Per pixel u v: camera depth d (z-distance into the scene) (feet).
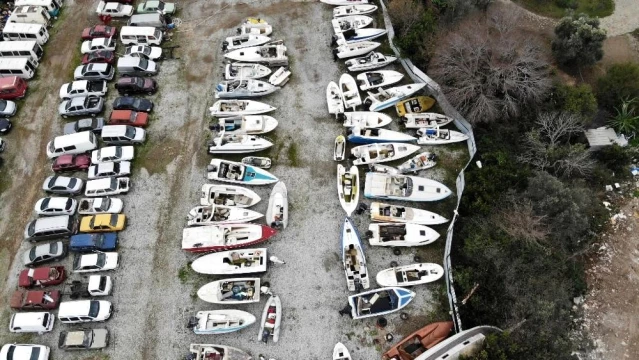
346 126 128.98
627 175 122.83
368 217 117.29
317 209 118.62
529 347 92.53
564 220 106.42
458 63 128.57
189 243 111.75
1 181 125.49
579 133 125.59
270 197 118.93
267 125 128.98
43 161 128.26
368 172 121.80
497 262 104.47
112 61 143.64
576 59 135.44
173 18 151.84
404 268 108.88
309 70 140.46
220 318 103.91
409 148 124.77
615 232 115.34
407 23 138.10
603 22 147.84
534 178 111.55
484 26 136.15
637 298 107.76
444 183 121.29
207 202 118.11
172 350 103.35
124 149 125.59
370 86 134.62
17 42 142.10
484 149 122.42
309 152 126.72
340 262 111.86
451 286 105.29
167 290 109.50
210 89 138.21
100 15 152.05
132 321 106.42
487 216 111.55
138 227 117.39
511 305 101.35
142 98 135.33
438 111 132.16
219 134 128.36
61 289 110.01
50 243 113.29
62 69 144.05
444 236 114.62
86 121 130.00
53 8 153.07
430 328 101.50
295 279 110.11
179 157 127.24
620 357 101.71
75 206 118.93
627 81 127.24
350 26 146.41
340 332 104.01
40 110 136.77
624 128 124.06
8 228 118.73
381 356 101.30
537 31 146.72
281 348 102.58
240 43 143.23
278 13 152.35
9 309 108.58
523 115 128.06
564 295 102.58
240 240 112.47
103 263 110.73
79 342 101.45
